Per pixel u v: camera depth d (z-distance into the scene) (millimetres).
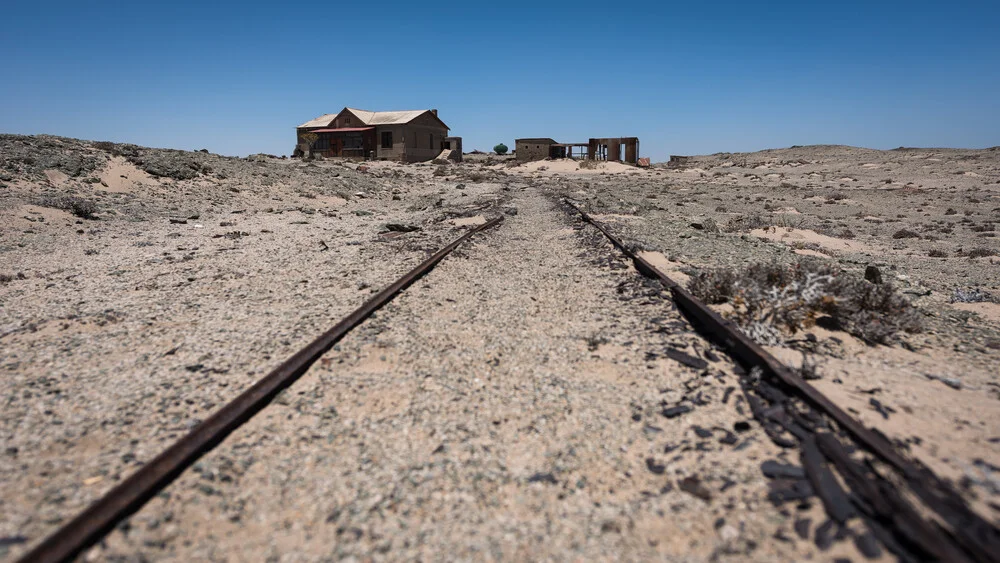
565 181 43656
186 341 5828
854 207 29391
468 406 4434
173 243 12383
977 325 6633
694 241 12367
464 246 11477
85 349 5578
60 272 9195
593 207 19234
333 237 13453
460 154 71875
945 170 52594
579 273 9203
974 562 2443
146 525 2934
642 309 6805
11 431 3912
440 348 5676
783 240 15102
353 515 3121
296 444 3820
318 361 5168
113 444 3799
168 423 4105
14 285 8281
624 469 3549
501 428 4117
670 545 2854
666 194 33062
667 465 3539
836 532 2750
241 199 21656
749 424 3881
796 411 3867
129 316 6691
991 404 4086
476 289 8164
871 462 3193
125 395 4527
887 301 6203
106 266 9703
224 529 2986
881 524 2748
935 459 3281
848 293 6242
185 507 3107
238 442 3785
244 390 4668
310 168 31969
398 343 5727
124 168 21188
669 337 5719
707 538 2867
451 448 3822
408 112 67688
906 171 54219
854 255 13711
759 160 81812
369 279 8594
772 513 2973
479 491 3367
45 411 4227
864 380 4531
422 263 9102
